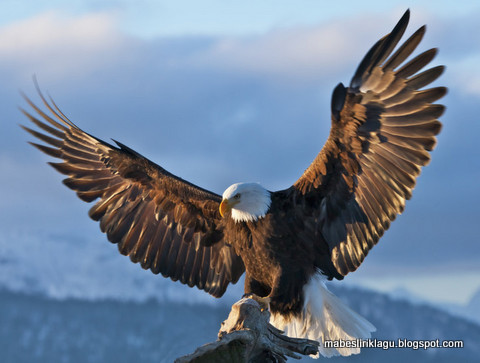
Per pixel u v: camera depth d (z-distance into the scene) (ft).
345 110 37.81
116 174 45.19
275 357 33.86
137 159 44.65
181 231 45.11
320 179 40.14
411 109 36.68
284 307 41.06
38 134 45.85
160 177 44.55
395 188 38.17
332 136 38.91
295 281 41.06
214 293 45.01
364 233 39.83
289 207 40.98
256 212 41.06
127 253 45.50
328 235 40.83
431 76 35.91
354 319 40.83
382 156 38.17
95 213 45.50
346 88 37.09
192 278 45.27
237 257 44.57
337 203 40.27
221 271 44.96
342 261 40.83
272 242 41.09
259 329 32.83
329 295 41.09
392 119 37.24
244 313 32.91
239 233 42.09
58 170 45.57
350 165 39.22
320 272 41.32
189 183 44.42
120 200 45.39
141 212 45.39
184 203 44.57
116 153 44.88
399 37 35.81
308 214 40.83
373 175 38.75
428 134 36.65
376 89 36.86
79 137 45.62
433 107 36.27
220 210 40.91
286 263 41.14
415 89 36.27
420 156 37.01
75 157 45.65
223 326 33.42
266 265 41.63
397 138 37.42
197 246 45.01
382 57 36.29
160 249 45.47
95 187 45.47
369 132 37.96
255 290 42.55
